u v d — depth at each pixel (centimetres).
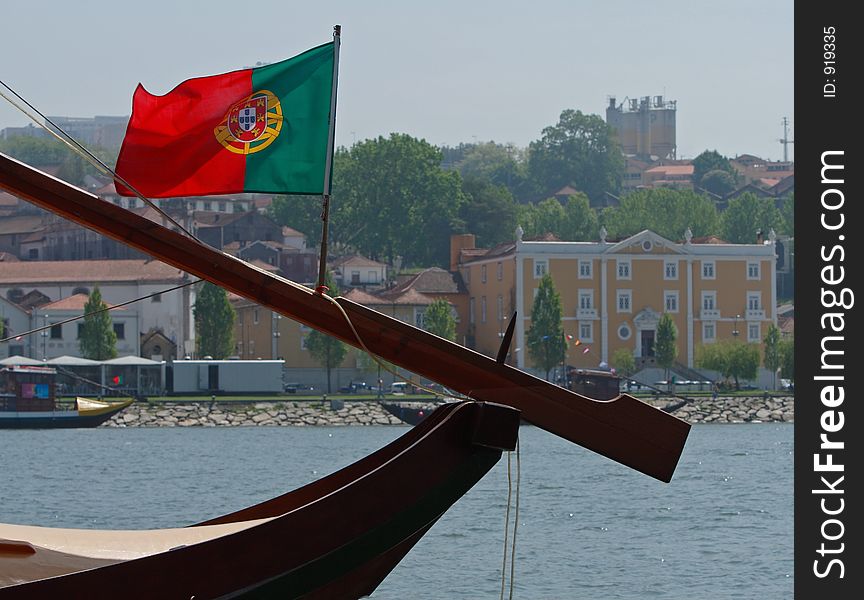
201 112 2275
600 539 6050
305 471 10675
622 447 2131
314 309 2136
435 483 2066
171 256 2141
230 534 1988
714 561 5400
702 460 12262
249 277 2147
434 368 2134
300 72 2273
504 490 8650
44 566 2145
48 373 18075
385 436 16888
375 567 2195
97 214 2134
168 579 1953
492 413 2058
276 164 2258
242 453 13238
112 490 8794
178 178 2270
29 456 12475
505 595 4528
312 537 2017
